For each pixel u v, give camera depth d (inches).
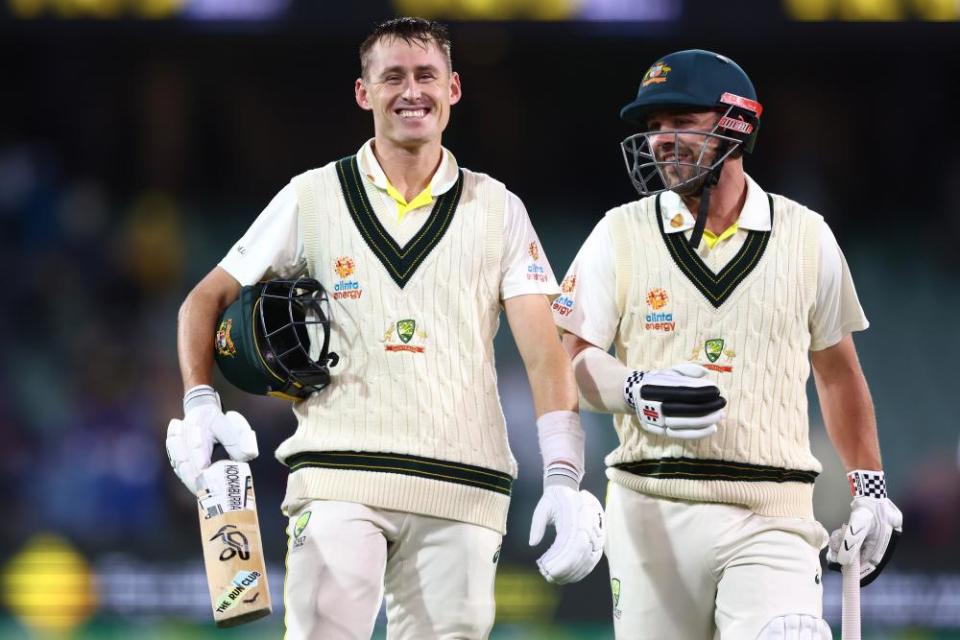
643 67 1740.9
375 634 1045.8
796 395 536.1
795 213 542.6
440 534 499.8
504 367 1530.5
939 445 1653.5
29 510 1389.0
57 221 1688.0
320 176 519.8
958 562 1259.2
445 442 498.6
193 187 1742.1
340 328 507.2
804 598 521.0
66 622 1202.6
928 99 1738.4
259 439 1350.9
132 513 1395.2
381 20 1194.0
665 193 549.0
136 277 1686.8
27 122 1718.8
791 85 1733.5
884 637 1181.7
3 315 1626.5
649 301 536.7
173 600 1250.0
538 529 490.6
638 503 538.3
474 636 504.4
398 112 503.8
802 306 534.9
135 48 1701.5
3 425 1489.9
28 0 1198.3
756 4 1186.0
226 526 472.4
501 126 1747.0
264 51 1712.6
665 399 500.1
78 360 1562.5
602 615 1159.6
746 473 525.7
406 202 512.1
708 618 538.9
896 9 1152.8
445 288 505.4
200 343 510.9
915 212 1756.9
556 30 1219.9
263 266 518.6
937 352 1722.4
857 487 559.5
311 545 496.4
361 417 500.7
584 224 1771.7
